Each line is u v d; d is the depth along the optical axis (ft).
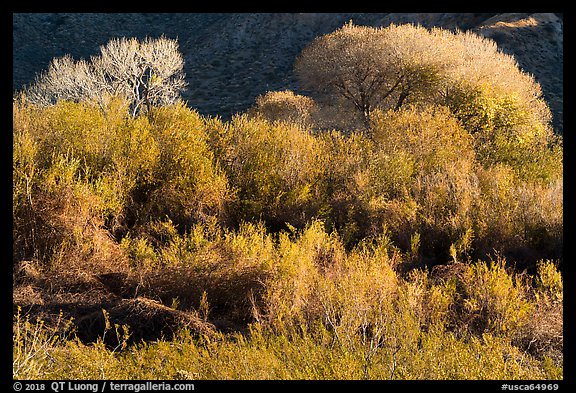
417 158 34.09
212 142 32.71
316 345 15.94
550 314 18.76
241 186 30.22
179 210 27.30
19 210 22.95
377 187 30.09
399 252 25.22
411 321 16.57
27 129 27.76
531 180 34.60
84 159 27.04
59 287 20.24
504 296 19.07
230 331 18.37
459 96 51.88
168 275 20.52
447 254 25.54
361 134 38.06
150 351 15.74
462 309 19.47
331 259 23.06
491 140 46.68
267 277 19.95
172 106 35.29
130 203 27.04
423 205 28.63
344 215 28.60
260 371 13.92
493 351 14.55
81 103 31.42
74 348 15.24
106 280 20.97
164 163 28.89
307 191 29.09
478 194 28.55
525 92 55.47
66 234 22.61
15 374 13.35
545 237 25.99
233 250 21.58
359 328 17.16
